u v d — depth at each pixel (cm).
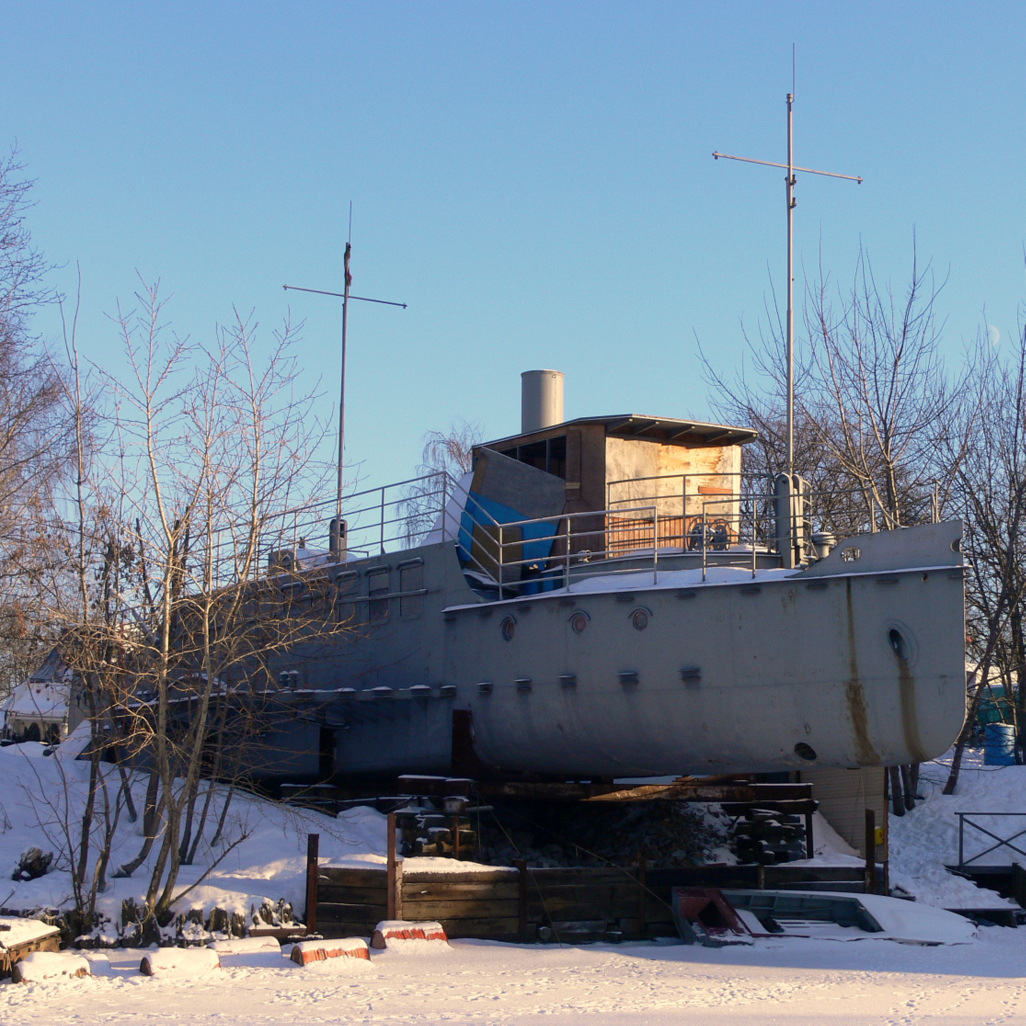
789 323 2206
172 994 1250
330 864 1642
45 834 1717
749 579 1638
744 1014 1084
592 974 1342
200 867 1725
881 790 2159
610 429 2036
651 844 2088
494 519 1959
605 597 1738
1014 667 2908
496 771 1908
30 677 1862
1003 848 2189
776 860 2014
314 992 1247
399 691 1981
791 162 2305
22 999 1226
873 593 1542
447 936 1588
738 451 2134
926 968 1377
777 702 1603
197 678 1639
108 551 1612
